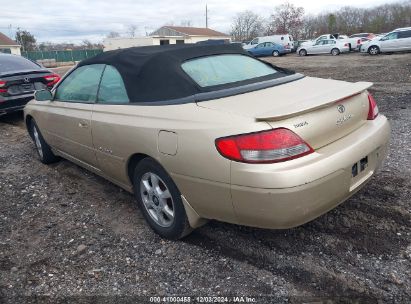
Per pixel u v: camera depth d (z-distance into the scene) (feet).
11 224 12.25
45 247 10.79
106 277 9.31
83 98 13.01
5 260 10.27
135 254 10.13
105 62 12.10
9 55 29.48
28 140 22.70
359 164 9.19
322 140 8.69
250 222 8.50
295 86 10.37
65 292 8.87
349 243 9.71
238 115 8.35
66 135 14.03
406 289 8.08
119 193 13.94
